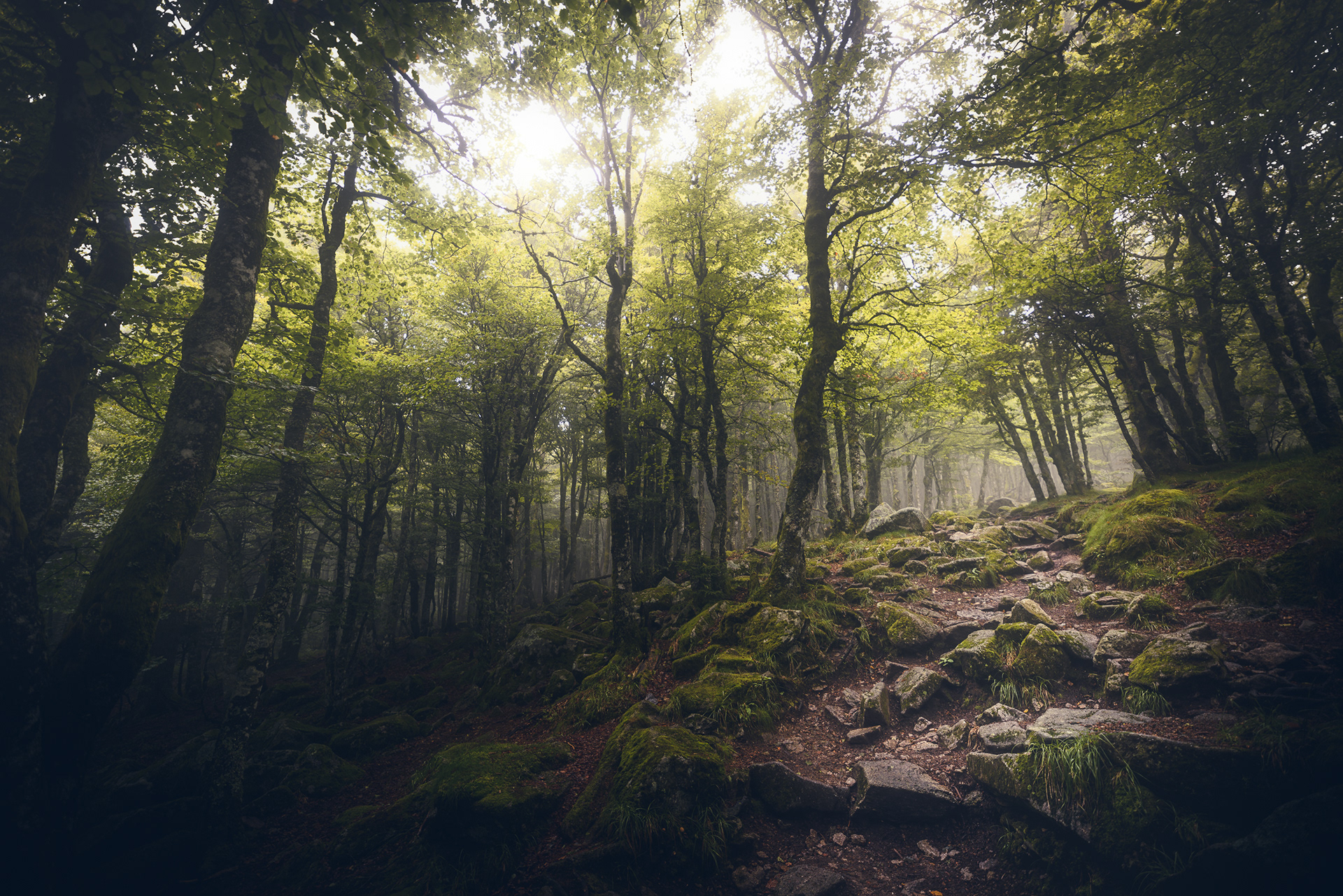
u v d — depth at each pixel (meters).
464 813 5.85
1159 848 4.27
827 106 9.88
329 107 5.75
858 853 5.18
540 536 27.94
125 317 9.04
